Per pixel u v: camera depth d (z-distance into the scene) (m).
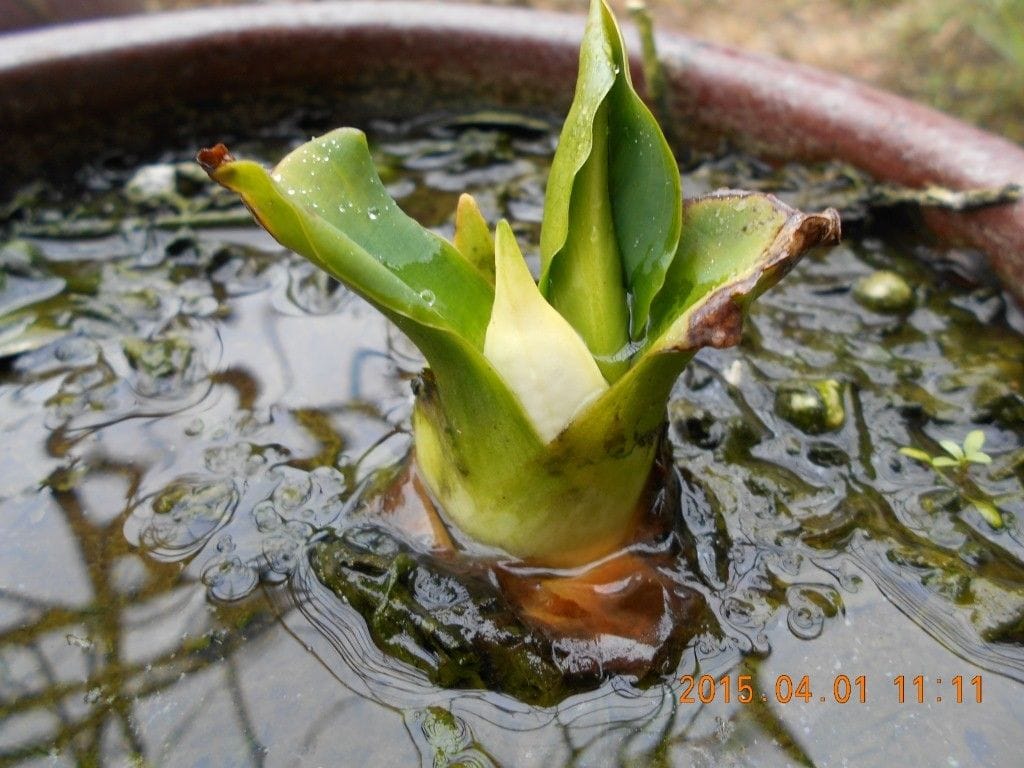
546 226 0.16
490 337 0.15
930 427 0.22
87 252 0.28
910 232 0.27
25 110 0.29
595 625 0.17
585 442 0.15
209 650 0.17
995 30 0.46
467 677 0.16
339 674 0.17
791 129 0.28
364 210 0.16
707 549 0.18
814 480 0.20
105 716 0.16
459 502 0.17
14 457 0.21
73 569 0.19
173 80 0.30
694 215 0.16
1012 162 0.24
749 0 0.62
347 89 0.33
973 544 0.19
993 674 0.17
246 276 0.27
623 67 0.15
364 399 0.23
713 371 0.23
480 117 0.33
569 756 0.15
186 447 0.21
